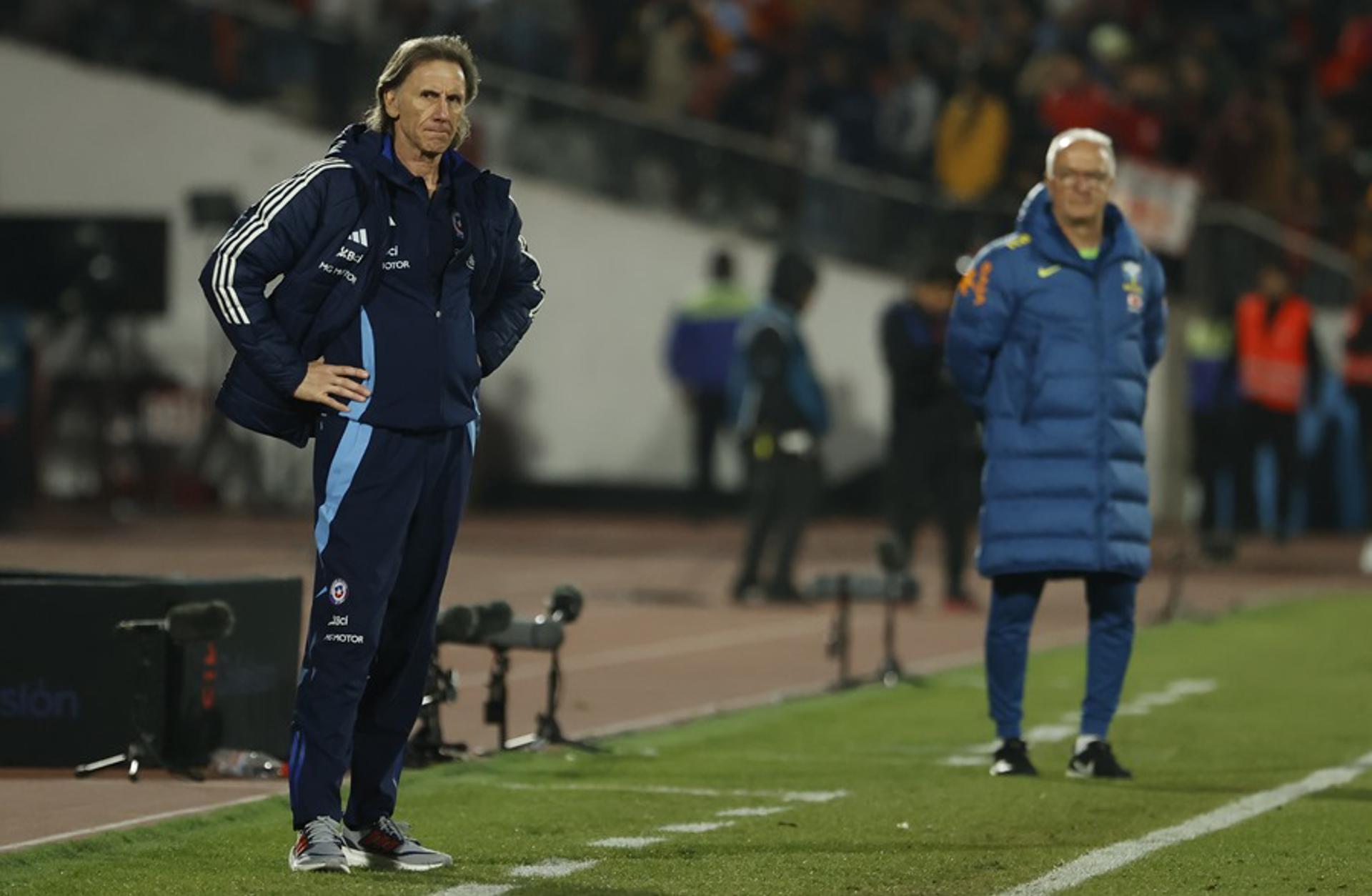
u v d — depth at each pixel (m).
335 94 104.12
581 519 101.81
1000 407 36.53
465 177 26.88
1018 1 110.69
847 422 102.69
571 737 40.25
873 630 60.19
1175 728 42.22
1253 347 89.75
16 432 88.25
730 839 29.86
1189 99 100.06
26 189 106.19
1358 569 80.69
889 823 31.38
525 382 105.25
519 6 105.81
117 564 73.00
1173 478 88.81
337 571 26.47
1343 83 109.69
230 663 35.31
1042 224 36.56
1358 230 104.69
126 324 102.56
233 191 104.44
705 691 47.72
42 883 26.17
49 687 34.84
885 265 101.56
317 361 26.42
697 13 106.38
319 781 26.72
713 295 95.12
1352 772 36.69
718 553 84.25
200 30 105.38
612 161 104.06
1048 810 32.69
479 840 29.64
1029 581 36.62
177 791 33.16
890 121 102.19
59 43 106.38
